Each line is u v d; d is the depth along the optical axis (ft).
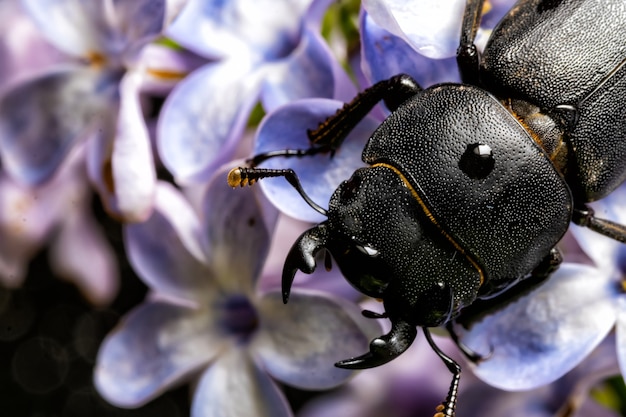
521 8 0.30
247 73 0.32
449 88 0.29
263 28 0.32
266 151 0.30
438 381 0.35
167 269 0.32
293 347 0.31
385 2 0.29
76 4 0.33
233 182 0.28
